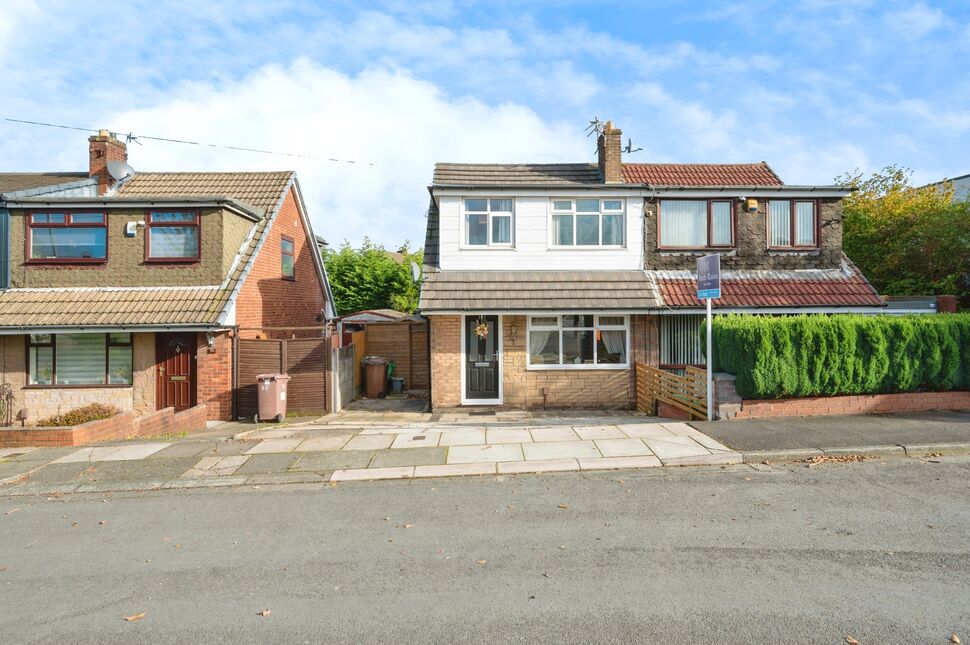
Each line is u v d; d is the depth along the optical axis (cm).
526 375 1418
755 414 999
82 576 499
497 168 1612
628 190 1462
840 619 397
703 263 1034
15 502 714
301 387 1412
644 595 437
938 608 409
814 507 610
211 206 1405
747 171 1655
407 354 1903
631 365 1417
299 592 459
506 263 1464
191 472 808
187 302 1355
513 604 429
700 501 640
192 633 403
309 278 2073
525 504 650
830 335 989
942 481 686
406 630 399
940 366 1013
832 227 1498
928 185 2008
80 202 1377
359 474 781
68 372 1383
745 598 429
